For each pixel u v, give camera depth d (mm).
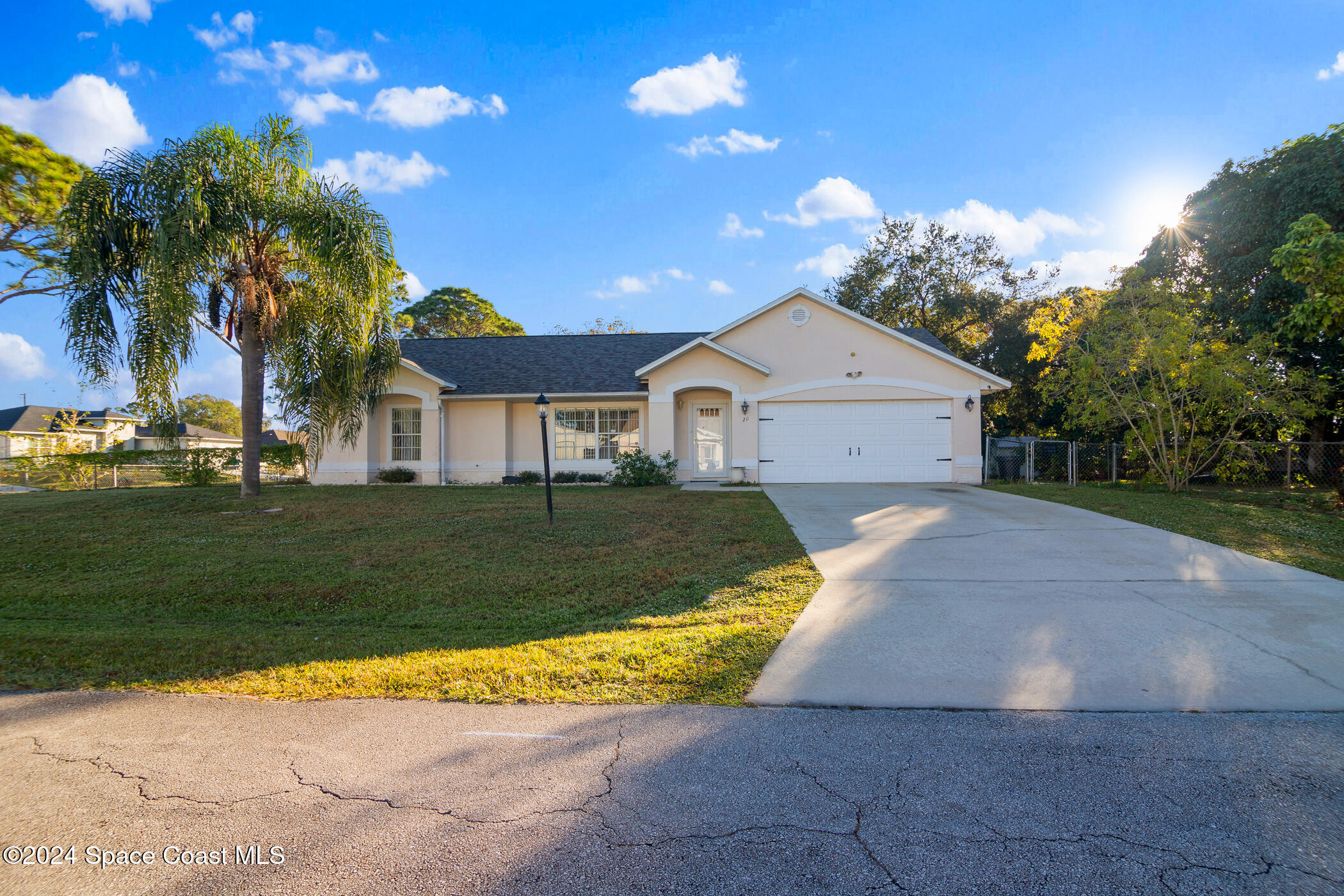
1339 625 5613
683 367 17656
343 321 13281
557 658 5090
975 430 16953
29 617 7160
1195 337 14930
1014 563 7926
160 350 11891
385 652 5566
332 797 3152
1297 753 3520
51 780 3334
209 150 12117
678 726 3904
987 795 3121
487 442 18734
